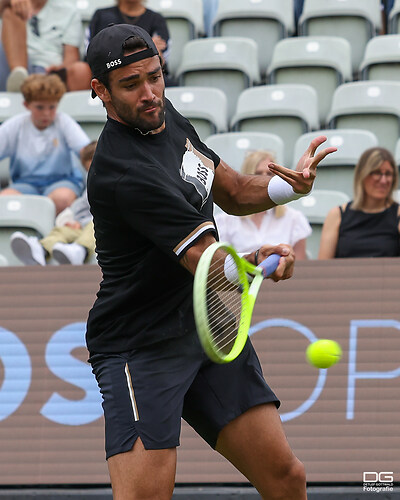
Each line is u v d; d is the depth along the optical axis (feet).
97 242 31.73
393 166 57.16
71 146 71.97
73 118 78.84
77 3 93.45
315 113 80.07
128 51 28.73
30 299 50.03
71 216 64.08
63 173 72.54
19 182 72.18
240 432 31.09
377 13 93.45
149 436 29.45
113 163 29.43
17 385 49.42
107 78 29.12
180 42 91.81
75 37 88.02
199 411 31.37
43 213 65.77
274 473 31.17
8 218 65.41
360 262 49.19
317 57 85.35
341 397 48.16
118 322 30.96
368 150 57.57
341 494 47.21
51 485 48.39
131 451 29.48
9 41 85.30
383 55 84.17
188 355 30.63
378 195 56.95
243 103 80.53
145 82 28.94
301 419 48.16
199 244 28.48
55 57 86.79
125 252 30.55
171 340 30.53
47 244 59.06
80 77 84.84
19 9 84.94
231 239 58.80
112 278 31.17
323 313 48.96
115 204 29.48
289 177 30.32
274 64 85.66
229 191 33.71
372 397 48.06
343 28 91.30
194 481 47.88
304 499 31.50
